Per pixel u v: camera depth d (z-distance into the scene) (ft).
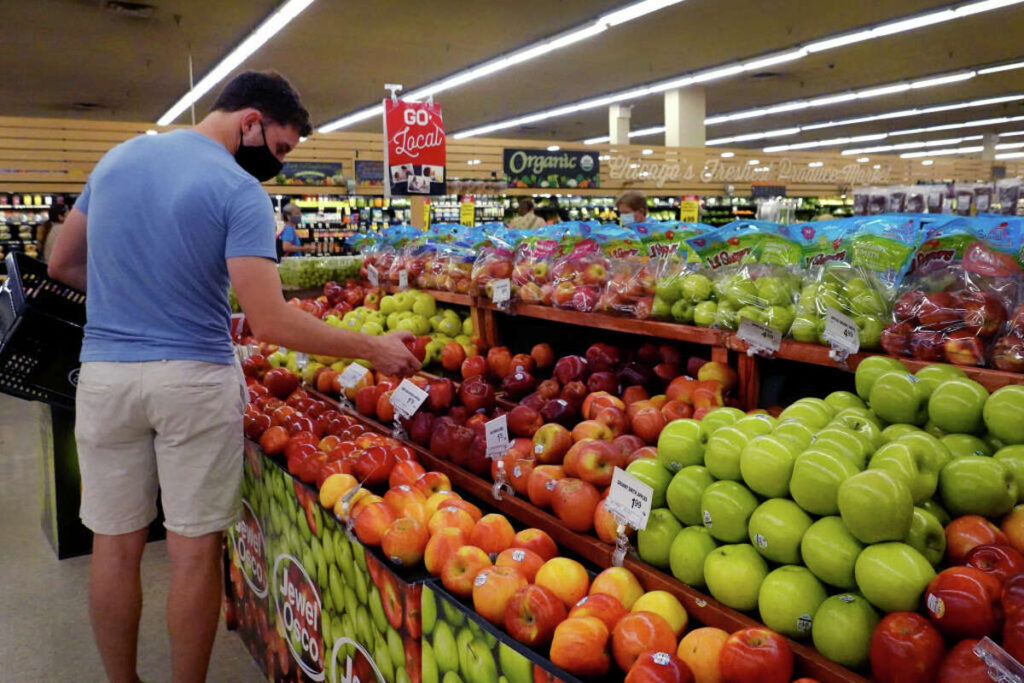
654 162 52.90
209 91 52.90
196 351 6.21
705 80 52.11
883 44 44.24
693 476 4.66
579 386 7.58
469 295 10.43
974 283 5.25
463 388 7.94
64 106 59.88
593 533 5.31
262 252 6.05
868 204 33.14
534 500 5.82
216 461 6.40
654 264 7.71
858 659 3.59
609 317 7.77
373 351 6.57
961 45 44.83
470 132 83.10
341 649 5.98
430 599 4.69
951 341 5.00
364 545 5.44
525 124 77.87
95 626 6.79
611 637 4.00
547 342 10.61
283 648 7.36
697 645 3.92
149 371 6.08
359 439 7.24
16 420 19.60
